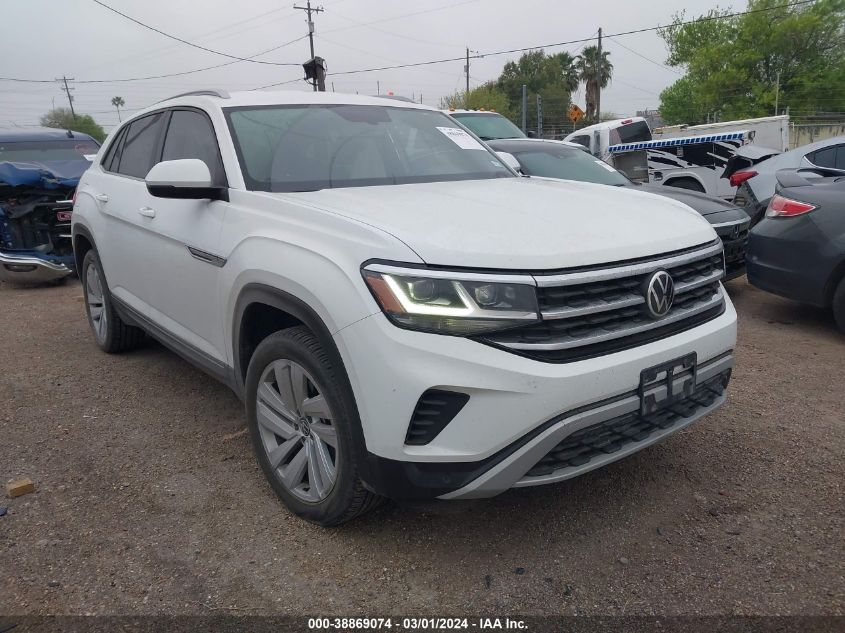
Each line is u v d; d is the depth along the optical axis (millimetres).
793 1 41781
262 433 3170
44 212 8438
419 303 2369
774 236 5785
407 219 2703
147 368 5082
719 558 2777
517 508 3160
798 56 42062
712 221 6430
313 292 2617
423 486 2447
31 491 3340
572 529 2994
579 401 2438
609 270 2570
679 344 2756
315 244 2730
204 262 3436
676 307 2867
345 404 2588
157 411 4301
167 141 4223
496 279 2383
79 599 2576
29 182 8188
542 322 2426
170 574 2719
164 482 3424
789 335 5762
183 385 4734
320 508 2873
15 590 2623
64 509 3184
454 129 4441
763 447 3707
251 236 3066
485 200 3131
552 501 3215
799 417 4082
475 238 2520
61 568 2756
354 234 2613
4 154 9570
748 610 2484
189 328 3807
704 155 11836
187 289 3684
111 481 3438
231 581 2676
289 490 3035
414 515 3102
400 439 2414
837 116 39469
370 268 2465
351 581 2672
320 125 3830
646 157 12531
